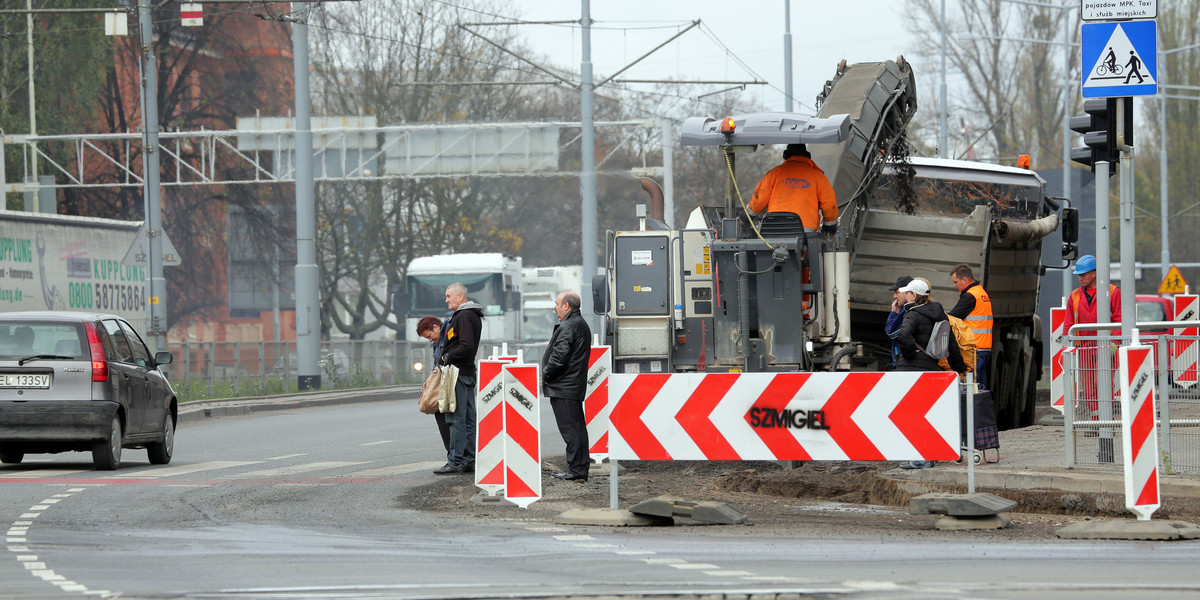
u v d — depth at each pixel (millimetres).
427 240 186500
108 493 44875
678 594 25219
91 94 152375
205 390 111625
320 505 41656
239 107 176000
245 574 28391
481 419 42562
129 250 96750
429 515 39156
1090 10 45062
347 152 131750
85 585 26984
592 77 105812
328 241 188125
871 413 37031
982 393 45406
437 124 130875
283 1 110938
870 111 58406
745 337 49750
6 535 35125
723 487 45750
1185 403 42781
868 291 62375
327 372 126812
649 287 54406
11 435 51781
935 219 62094
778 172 51031
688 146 51156
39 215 110062
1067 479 41125
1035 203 71000
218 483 47969
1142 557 30391
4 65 147250
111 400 52750
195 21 108625
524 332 163500
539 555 31141
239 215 179625
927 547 32219
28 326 52938
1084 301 63094
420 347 139250
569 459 47062
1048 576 27438
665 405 37844
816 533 35062
